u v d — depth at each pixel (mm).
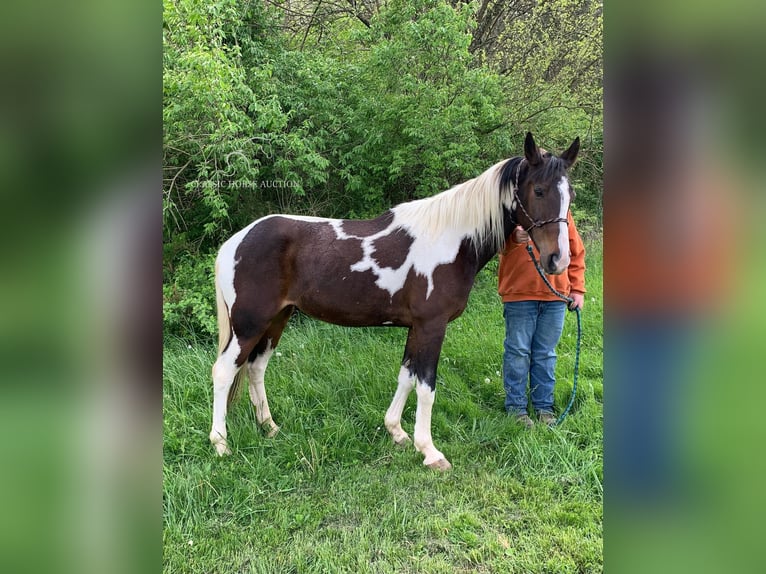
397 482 2346
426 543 1958
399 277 2549
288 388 3166
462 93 4887
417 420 2562
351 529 2055
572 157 2441
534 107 5863
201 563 1866
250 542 1978
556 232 2279
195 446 2576
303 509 2162
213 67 3734
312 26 6676
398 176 4953
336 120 4898
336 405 3008
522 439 2590
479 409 3000
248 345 2617
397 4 4953
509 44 6543
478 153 5230
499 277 3021
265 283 2578
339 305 2598
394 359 3561
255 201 5059
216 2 4043
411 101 4734
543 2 6309
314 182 4801
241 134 4430
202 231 4766
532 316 2922
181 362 3443
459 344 3879
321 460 2482
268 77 4676
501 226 2529
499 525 2059
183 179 4609
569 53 6348
